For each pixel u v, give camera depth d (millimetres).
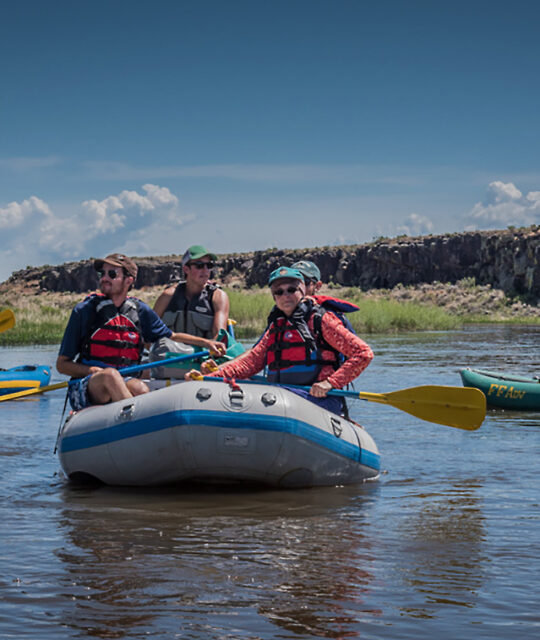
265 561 3346
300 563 3318
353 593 2945
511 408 9266
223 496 4754
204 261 6750
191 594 2928
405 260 77312
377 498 4688
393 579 3109
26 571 3191
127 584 3037
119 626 2625
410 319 36188
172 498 4695
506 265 69000
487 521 4070
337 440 5027
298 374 5293
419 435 7156
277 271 5312
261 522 4062
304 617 2707
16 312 31562
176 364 6602
